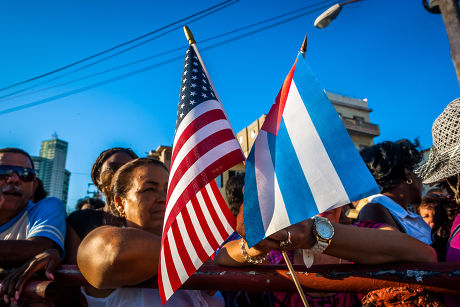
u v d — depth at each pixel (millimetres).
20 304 1182
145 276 911
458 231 1058
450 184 1154
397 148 1907
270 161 843
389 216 1758
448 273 766
